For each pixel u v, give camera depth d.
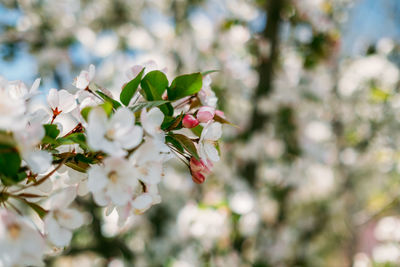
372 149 4.75
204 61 3.78
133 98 0.91
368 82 4.59
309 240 5.18
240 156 3.48
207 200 3.03
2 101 0.68
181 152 0.88
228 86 3.69
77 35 3.77
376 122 4.61
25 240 0.63
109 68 3.87
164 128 0.85
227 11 3.50
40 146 0.80
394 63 4.47
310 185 4.57
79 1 3.97
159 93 0.87
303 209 5.23
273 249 3.79
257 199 3.38
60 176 0.97
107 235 3.21
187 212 2.98
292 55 3.59
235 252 3.05
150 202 0.75
